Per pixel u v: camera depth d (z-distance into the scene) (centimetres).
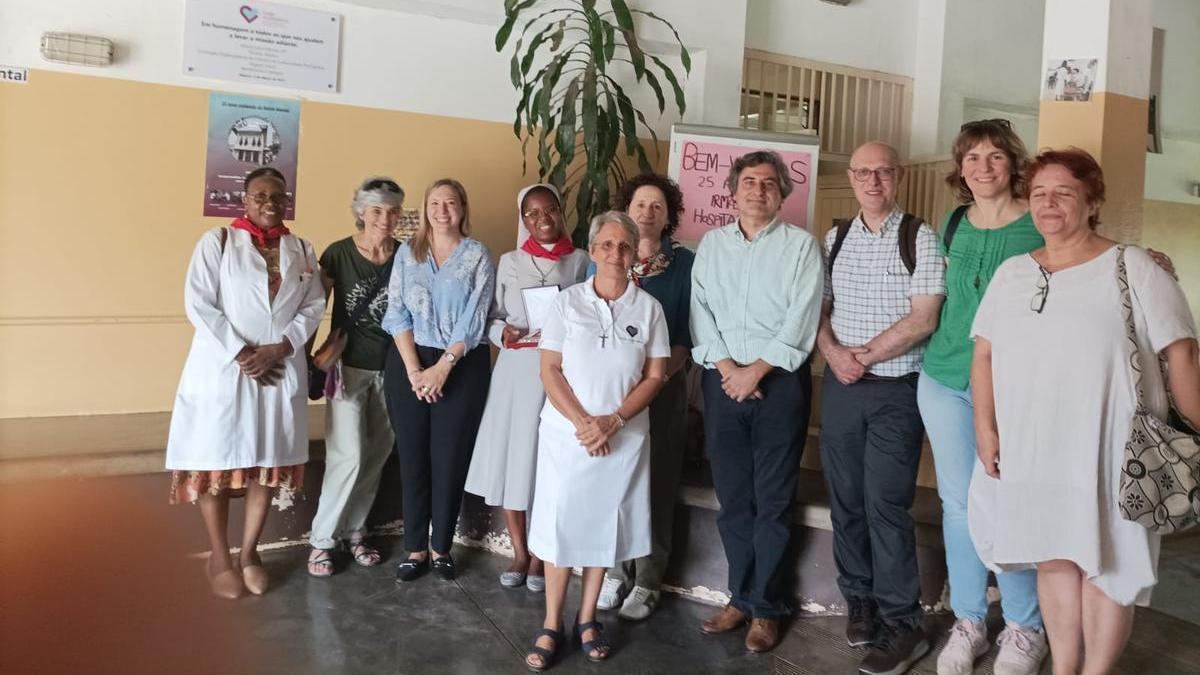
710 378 273
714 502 301
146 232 369
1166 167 575
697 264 277
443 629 273
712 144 374
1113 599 192
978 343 218
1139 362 187
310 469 339
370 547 332
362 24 397
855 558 264
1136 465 182
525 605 296
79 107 355
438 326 301
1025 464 200
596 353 248
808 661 260
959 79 498
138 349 372
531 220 306
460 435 305
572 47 400
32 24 345
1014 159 228
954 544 241
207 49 371
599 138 380
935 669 247
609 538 249
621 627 283
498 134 425
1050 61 282
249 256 280
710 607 303
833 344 257
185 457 270
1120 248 196
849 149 502
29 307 354
